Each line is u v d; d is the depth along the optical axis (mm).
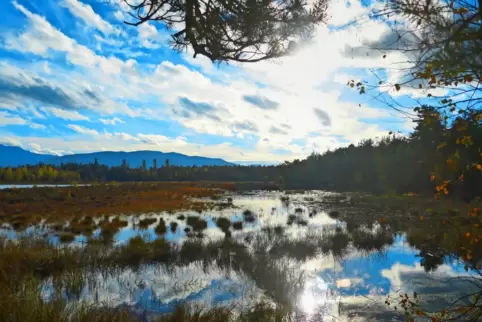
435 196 2219
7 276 8344
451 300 7367
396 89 1930
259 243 13836
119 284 8992
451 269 9922
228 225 19406
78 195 43781
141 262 11195
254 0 2986
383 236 14969
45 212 27828
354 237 15133
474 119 1842
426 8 1586
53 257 10695
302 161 87312
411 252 12375
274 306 7422
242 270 10242
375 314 6988
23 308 5691
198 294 8289
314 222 21094
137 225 20172
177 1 3043
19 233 17656
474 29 1523
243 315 6895
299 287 8555
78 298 7801
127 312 6480
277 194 54250
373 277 9602
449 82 1764
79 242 14703
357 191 50719
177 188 66562
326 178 71562
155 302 7703
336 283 9102
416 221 18016
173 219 23219
